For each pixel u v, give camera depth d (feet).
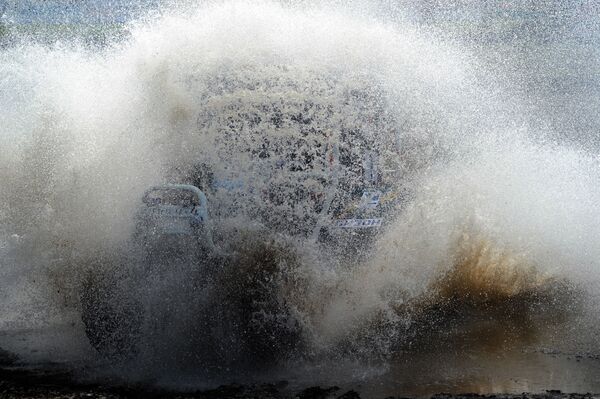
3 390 35.09
